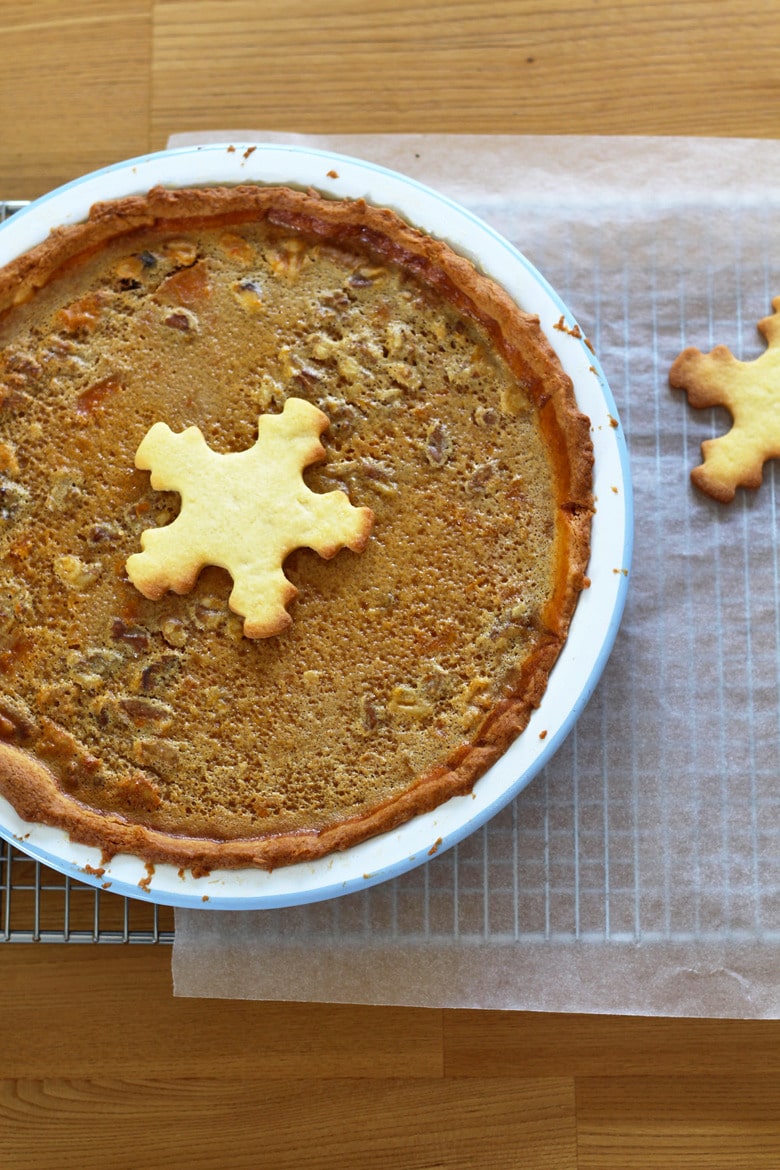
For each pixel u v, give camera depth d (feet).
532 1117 2.02
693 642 2.06
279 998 2.00
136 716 1.93
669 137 2.11
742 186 2.10
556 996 2.00
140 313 1.97
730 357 2.08
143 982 2.04
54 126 2.13
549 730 1.90
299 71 2.12
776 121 2.11
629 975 2.00
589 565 1.92
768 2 2.13
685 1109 2.02
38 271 1.96
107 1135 2.02
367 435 1.95
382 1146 2.02
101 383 1.96
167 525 1.93
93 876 1.89
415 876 2.02
